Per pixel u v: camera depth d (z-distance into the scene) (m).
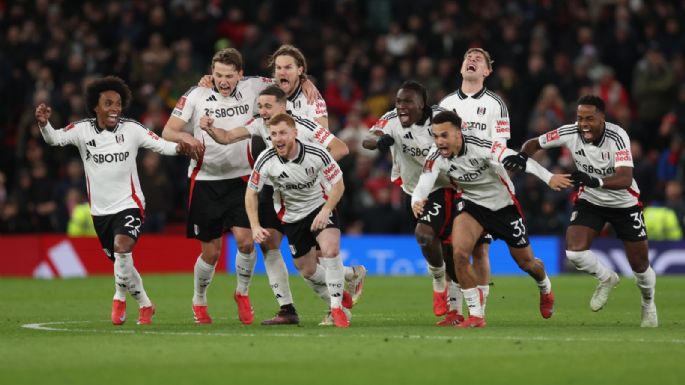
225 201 43.16
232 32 95.69
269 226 42.12
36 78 88.19
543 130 81.69
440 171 39.66
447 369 28.30
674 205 78.19
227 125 43.22
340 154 40.25
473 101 41.81
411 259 79.31
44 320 44.44
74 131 41.72
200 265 43.47
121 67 84.81
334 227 40.19
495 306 52.44
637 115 92.31
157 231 80.06
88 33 90.88
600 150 41.47
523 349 32.22
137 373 27.83
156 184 79.44
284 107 40.00
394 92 89.50
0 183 81.38
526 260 41.38
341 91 90.81
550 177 38.72
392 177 45.69
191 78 86.06
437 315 43.88
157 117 81.12
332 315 40.56
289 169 39.31
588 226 42.50
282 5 99.81
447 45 93.56
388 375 27.38
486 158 38.81
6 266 76.88
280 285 42.12
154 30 91.38
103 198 41.91
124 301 41.97
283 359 30.17
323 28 96.38
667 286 65.94
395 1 102.06
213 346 33.22
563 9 98.19
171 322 43.78
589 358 30.25
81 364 29.42
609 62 94.81
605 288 43.41
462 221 39.72
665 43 95.50
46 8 93.38
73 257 77.00
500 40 92.88
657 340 34.81
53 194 81.06
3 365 29.28
